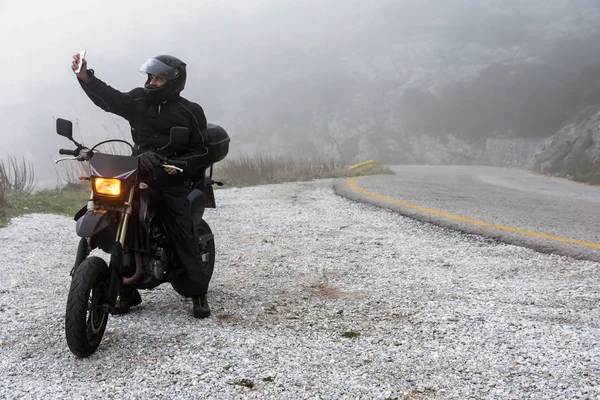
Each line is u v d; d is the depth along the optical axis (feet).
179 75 15.01
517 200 44.55
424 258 22.74
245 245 25.71
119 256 13.37
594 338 13.51
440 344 13.25
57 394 10.89
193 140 15.43
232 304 16.90
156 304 17.04
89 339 12.69
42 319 15.25
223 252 24.31
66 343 13.58
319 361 12.32
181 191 15.28
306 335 14.05
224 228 30.01
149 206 14.39
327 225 30.63
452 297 17.35
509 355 12.50
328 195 44.70
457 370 11.79
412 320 15.07
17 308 16.20
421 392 10.84
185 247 15.25
